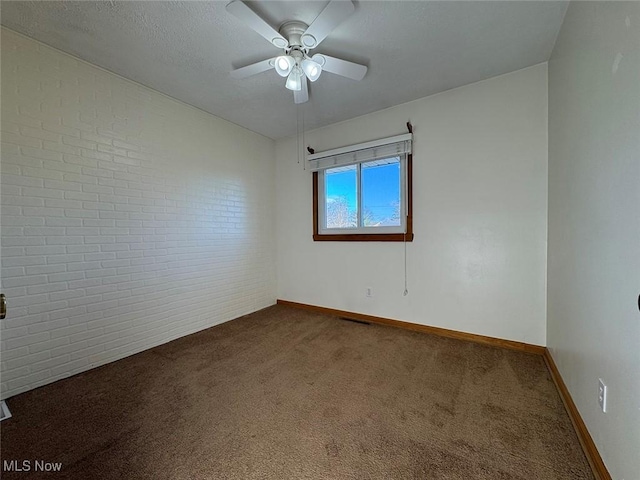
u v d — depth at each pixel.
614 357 1.01
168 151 2.59
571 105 1.54
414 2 1.53
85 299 2.04
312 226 3.54
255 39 1.82
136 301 2.35
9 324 1.70
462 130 2.49
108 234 2.17
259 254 3.64
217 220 3.08
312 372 1.97
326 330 2.83
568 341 1.56
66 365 1.93
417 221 2.76
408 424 1.42
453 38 1.84
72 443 1.30
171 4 1.52
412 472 1.13
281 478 1.11
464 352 2.26
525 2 1.54
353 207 3.24
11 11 1.54
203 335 2.73
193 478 1.11
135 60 2.03
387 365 2.06
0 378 1.66
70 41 1.81
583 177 1.35
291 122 3.26
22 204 1.74
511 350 2.29
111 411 1.55
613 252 1.03
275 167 3.88
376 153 2.92
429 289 2.72
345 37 1.82
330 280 3.42
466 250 2.51
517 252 2.28
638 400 0.85
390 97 2.67
